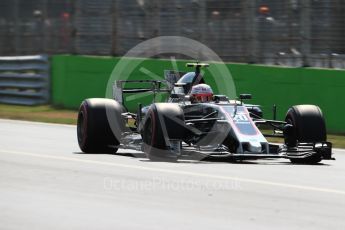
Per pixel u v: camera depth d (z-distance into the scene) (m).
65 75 75.94
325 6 60.47
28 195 27.25
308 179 31.59
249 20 65.38
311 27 61.25
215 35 67.75
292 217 23.53
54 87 76.88
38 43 83.38
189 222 22.64
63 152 41.12
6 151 41.12
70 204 25.52
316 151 36.97
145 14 72.75
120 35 74.56
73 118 67.38
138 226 22.09
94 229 21.72
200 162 36.69
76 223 22.48
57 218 23.22
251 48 65.31
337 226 22.30
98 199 26.42
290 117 37.75
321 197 27.17
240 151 34.75
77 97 75.25
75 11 77.88
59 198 26.64
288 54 62.75
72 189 28.45
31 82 77.88
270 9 63.94
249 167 35.06
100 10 76.00
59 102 76.25
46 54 82.69
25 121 64.12
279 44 63.41
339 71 57.72
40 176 31.69
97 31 76.25
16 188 28.73
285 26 62.91
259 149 34.81
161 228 21.83
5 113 70.69
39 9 83.00
